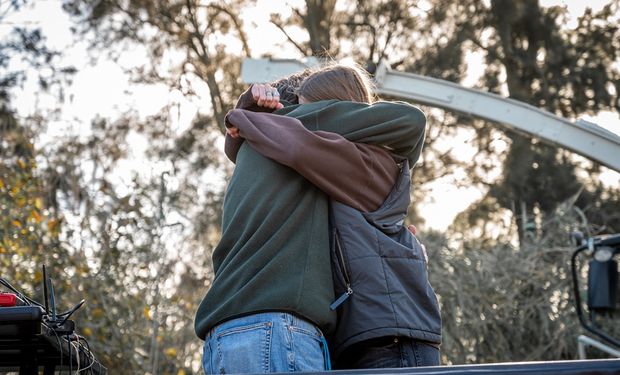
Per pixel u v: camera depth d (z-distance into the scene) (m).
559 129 6.55
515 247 8.24
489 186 13.77
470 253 8.21
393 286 2.36
